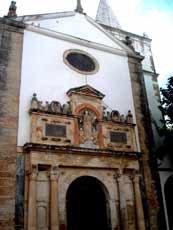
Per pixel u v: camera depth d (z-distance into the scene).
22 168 16.70
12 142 16.97
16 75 18.81
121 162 19.84
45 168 17.34
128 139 21.11
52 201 16.48
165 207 20.66
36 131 17.80
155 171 21.42
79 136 19.19
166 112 22.80
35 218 15.62
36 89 19.23
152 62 29.41
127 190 19.70
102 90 22.17
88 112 20.28
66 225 16.81
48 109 18.86
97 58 23.33
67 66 21.33
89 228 18.39
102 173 19.20
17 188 16.12
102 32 25.09
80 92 20.47
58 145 17.91
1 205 15.36
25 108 18.31
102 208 19.06
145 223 19.25
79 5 25.17
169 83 23.14
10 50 19.36
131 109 22.75
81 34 23.70
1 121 17.16
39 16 22.08
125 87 23.44
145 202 19.92
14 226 15.26
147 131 22.58
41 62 20.31
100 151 19.09
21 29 20.55
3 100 17.72
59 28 22.72
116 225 18.23
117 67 23.98
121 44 25.47
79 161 18.36
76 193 18.91
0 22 19.92
